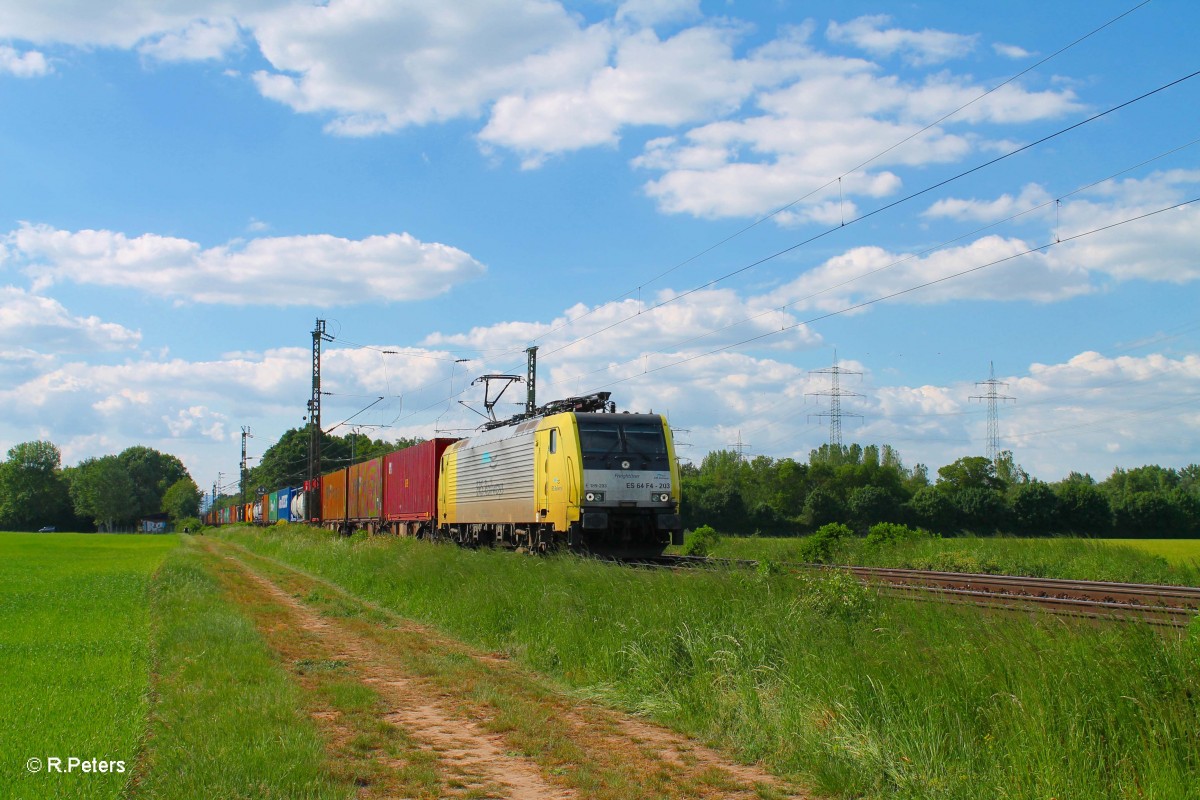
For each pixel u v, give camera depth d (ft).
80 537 271.49
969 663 24.43
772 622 32.24
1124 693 20.99
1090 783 19.11
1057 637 24.18
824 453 292.40
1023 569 73.41
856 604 32.65
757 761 25.08
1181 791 18.04
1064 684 21.77
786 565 42.06
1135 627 23.41
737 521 209.36
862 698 25.20
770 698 27.66
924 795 20.70
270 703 29.58
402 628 51.11
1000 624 26.37
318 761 23.53
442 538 105.70
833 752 23.49
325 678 35.83
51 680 33.91
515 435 84.12
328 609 59.47
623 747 26.48
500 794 22.27
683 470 306.35
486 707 31.40
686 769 24.34
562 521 72.02
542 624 41.78
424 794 22.15
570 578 46.98
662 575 41.81
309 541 120.88
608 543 72.84
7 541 216.74
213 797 20.80
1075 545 79.77
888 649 27.14
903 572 61.46
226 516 378.12
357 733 27.63
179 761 23.43
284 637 46.88
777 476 232.94
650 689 31.99
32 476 452.35
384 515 136.56
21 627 49.62
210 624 47.37
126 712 28.63
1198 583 63.46
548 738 27.20
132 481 493.36
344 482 167.32
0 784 21.65
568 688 34.60
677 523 72.33
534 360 138.21
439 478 110.42
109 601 64.13
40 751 24.11
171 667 36.78
